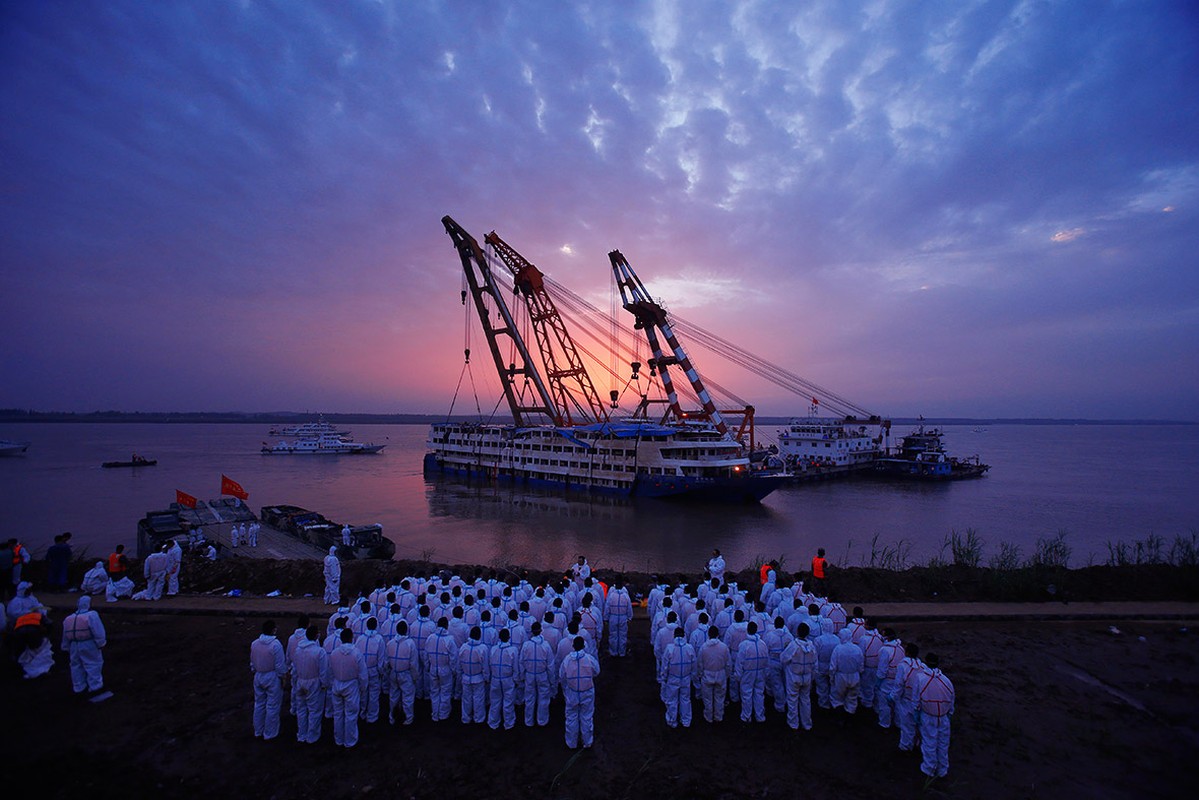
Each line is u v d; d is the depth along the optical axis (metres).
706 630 12.76
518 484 87.44
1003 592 20.27
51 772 10.18
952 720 11.98
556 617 13.68
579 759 10.84
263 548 34.00
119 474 99.50
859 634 12.59
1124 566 21.52
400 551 45.06
